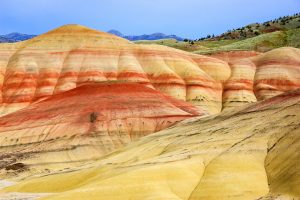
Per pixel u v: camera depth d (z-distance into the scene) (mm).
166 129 90812
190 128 80750
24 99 130250
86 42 148375
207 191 46281
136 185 47594
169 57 150625
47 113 110938
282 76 150625
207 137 67438
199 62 156375
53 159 95312
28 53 144000
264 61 161250
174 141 73375
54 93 131500
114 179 49625
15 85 133875
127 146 86500
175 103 118000
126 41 155000
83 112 109375
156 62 146250
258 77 151625
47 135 103312
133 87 119375
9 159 95312
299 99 69000
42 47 146625
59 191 60344
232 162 52531
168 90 137750
